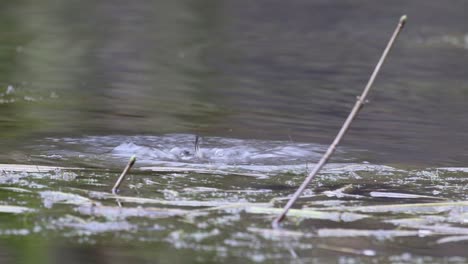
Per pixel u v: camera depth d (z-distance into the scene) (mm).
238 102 23234
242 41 38594
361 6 54250
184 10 49875
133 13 47625
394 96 25141
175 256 9914
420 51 36469
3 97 22547
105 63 30672
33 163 14648
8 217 11305
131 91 24594
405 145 17656
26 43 34531
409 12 51812
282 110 22047
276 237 10703
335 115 21516
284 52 35312
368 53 35688
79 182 13227
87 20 43500
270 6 53125
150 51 34312
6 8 45812
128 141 17000
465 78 29297
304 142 17547
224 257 9875
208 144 16844
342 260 9875
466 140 18422
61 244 10273
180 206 11984
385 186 13680
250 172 14461
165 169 14398
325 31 43250
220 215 11562
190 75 28531
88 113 20516
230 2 54469
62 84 25453
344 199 12719
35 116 19734
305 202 12359
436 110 22844
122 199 12219
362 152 16719
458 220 11688
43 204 11883
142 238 10570
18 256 9766
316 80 28141
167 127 18875
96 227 10945
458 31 43938
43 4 48750
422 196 12930
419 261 9906
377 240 10719
